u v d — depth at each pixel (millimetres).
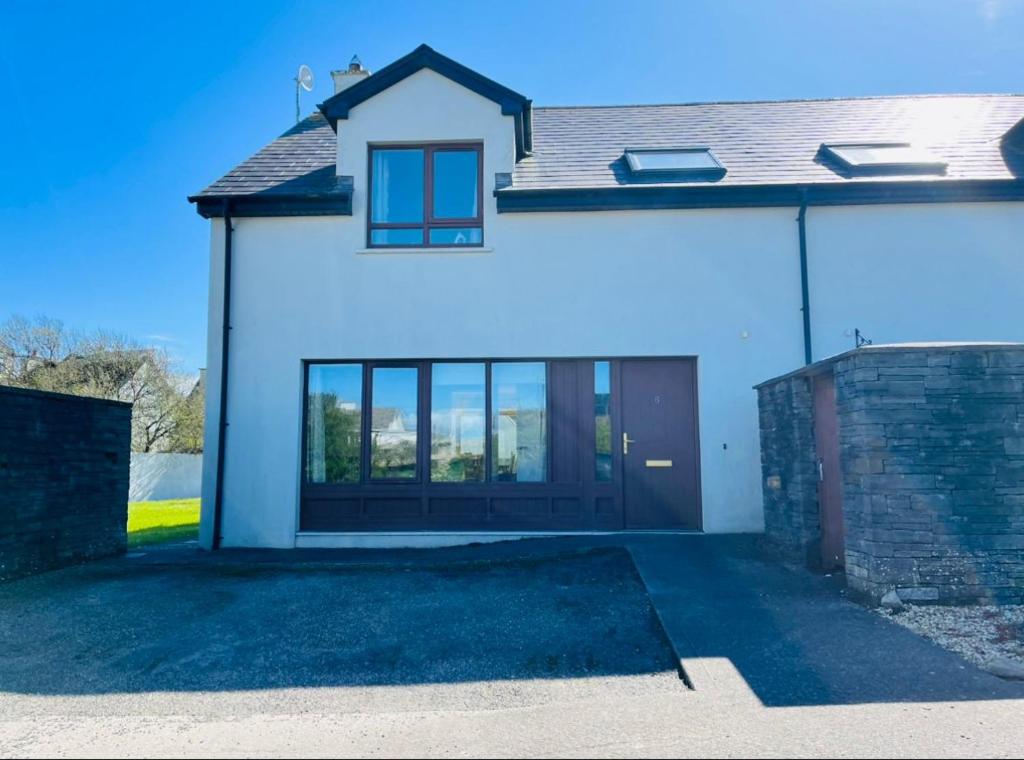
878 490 6043
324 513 10062
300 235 10352
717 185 9992
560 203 10133
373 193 10523
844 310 10039
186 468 26094
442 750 3797
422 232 10422
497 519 9938
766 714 4055
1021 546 5930
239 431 10086
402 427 10195
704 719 4031
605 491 9961
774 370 9992
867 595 6113
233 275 10328
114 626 6156
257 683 4902
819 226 10188
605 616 6125
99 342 27578
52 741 4012
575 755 3674
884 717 3959
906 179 9875
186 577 7879
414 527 9969
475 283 10203
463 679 4918
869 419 6121
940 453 6039
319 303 10242
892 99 13516
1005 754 3527
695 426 10062
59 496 8539
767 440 8539
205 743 3959
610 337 10078
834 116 12734
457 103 10445
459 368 10273
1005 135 11125
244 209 10266
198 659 5375
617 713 4191
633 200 10109
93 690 4809
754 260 10156
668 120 12914
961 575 5914
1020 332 9984
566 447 10039
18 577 7848
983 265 10070
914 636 5207
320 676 5016
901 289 10062
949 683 4383
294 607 6625
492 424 10148
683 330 10070
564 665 5133
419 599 6793
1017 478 6008
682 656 4984
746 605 6125
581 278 10164
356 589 7203
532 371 10273
